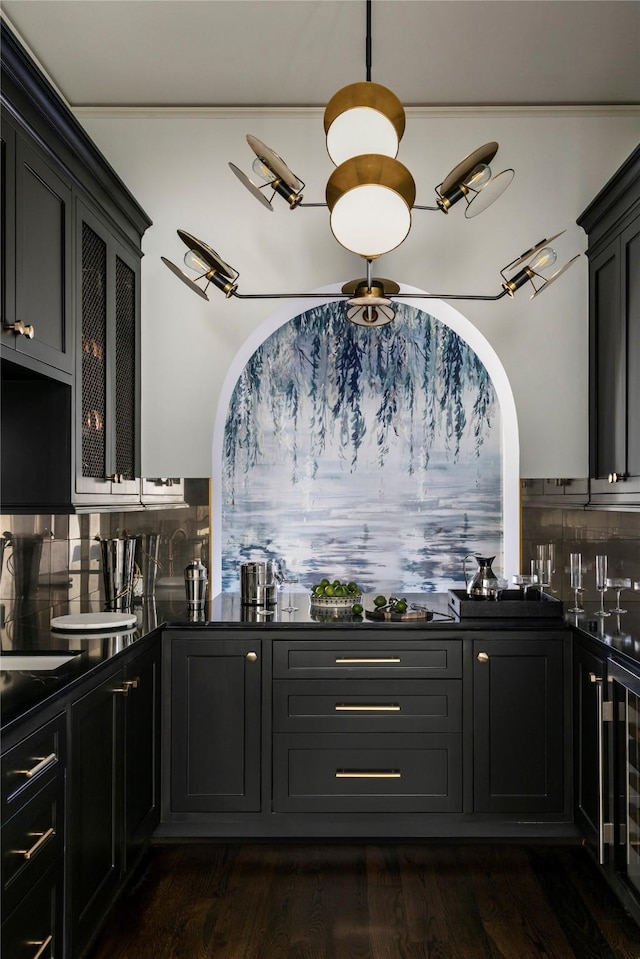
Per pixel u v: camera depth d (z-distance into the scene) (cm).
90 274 271
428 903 249
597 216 315
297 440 390
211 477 345
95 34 290
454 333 389
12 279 204
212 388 344
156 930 233
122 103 343
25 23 283
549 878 266
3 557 271
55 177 235
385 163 193
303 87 328
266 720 291
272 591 332
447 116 343
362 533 390
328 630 292
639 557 317
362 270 343
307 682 291
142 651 263
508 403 351
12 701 172
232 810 290
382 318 253
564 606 327
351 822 291
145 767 268
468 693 290
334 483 390
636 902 224
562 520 342
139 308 338
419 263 343
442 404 389
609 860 249
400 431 390
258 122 345
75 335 252
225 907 247
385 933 232
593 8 271
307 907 247
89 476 262
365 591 388
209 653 292
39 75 207
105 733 223
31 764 170
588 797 269
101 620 274
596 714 260
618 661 239
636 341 277
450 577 388
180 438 344
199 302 345
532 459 342
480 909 246
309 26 284
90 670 204
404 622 294
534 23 281
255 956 220
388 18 278
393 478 390
